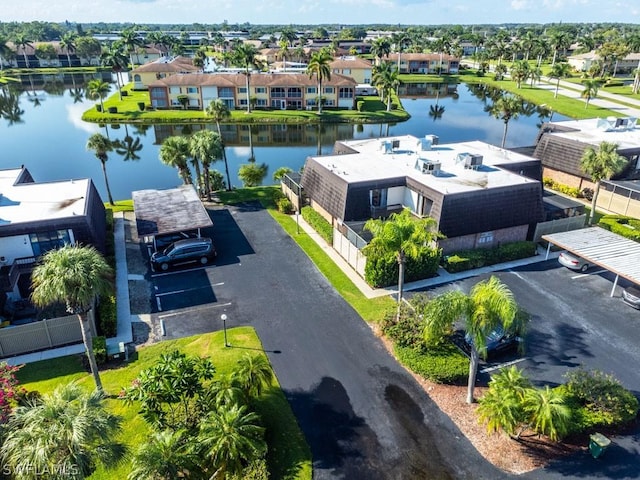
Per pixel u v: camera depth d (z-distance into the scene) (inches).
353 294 1188.5
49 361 950.4
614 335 1026.1
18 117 3720.5
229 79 3843.5
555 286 1221.7
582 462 724.7
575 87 5019.7
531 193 1381.6
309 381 893.8
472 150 1793.8
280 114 3629.4
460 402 843.4
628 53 5615.2
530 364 935.7
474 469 716.0
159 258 1295.5
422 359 906.7
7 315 1071.6
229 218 1660.9
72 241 1189.7
